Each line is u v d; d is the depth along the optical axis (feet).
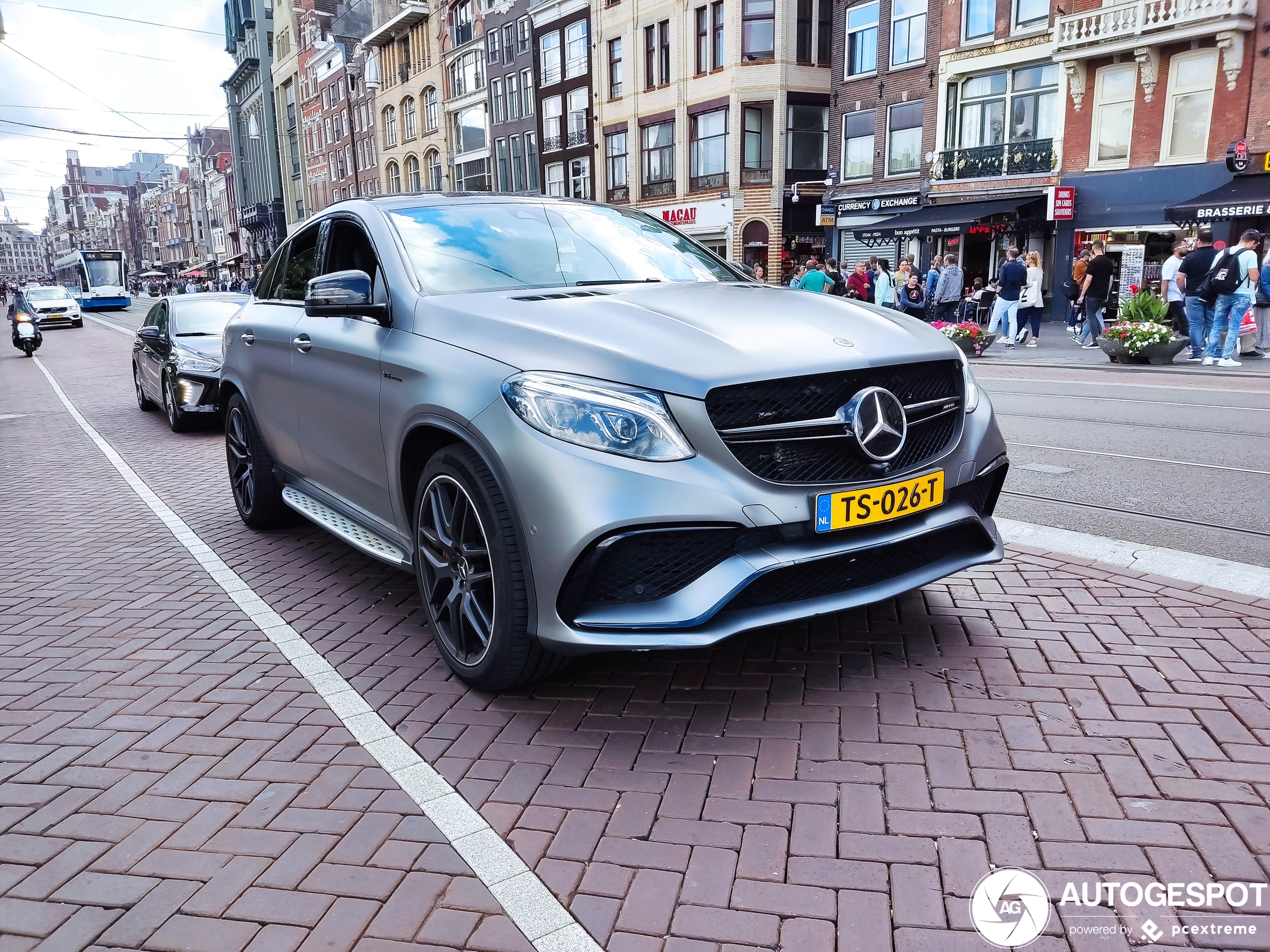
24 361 72.84
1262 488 17.89
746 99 97.09
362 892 6.92
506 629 9.20
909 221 82.89
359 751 9.05
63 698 10.57
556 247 12.63
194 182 365.40
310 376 13.42
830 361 8.90
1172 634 10.80
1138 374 38.01
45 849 7.64
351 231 13.42
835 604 9.00
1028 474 19.97
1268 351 43.52
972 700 9.43
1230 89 62.95
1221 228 63.87
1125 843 7.06
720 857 7.14
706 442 8.44
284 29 230.27
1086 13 68.69
